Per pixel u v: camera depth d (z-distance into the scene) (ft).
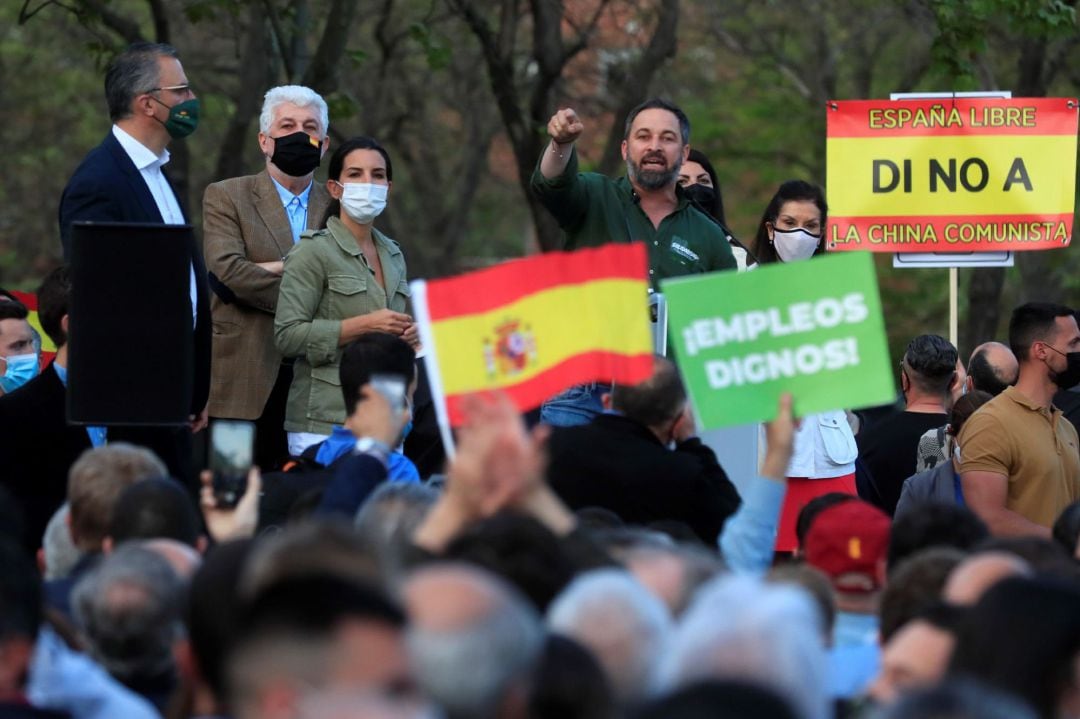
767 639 23.34
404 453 63.67
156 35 127.65
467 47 179.63
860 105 83.35
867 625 40.09
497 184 230.07
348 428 51.67
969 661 28.02
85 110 195.52
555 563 31.32
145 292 50.03
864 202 83.25
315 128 65.82
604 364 42.86
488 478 33.01
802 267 41.98
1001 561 33.30
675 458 48.62
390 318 60.59
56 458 56.24
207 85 170.19
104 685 31.53
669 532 43.93
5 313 67.87
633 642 27.61
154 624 32.96
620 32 161.17
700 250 62.13
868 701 30.60
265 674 22.54
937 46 116.37
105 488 41.09
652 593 33.06
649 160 61.21
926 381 71.00
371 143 62.90
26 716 28.86
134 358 50.06
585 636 27.55
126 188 59.67
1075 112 82.58
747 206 225.97
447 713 24.20
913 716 21.21
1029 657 27.50
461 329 42.65
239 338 65.62
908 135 83.15
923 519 41.63
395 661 22.70
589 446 48.73
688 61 211.41
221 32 159.02
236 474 40.45
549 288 42.93
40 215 201.67
